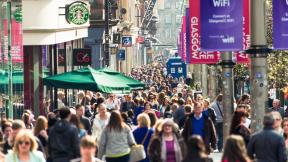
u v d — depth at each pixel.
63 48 61.50
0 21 40.47
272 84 66.00
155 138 25.67
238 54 47.25
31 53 52.19
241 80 73.19
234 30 32.16
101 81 40.81
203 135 31.91
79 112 32.12
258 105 30.95
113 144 27.73
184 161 19.23
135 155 27.86
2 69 41.41
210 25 32.19
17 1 40.50
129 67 152.00
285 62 61.38
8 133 27.19
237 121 26.95
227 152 19.41
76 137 24.97
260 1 30.89
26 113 31.59
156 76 113.06
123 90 41.53
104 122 33.03
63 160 24.81
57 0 53.28
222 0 32.12
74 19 55.62
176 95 52.53
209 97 72.62
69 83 40.47
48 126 29.59
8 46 39.09
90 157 19.55
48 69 55.66
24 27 50.72
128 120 39.91
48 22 51.75
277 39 31.70
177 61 114.56
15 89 47.62
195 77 91.81
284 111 44.22
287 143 25.97
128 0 142.00
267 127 22.86
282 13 31.64
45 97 53.72
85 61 63.88
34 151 21.20
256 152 22.83
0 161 21.73
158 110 48.72
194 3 46.06
